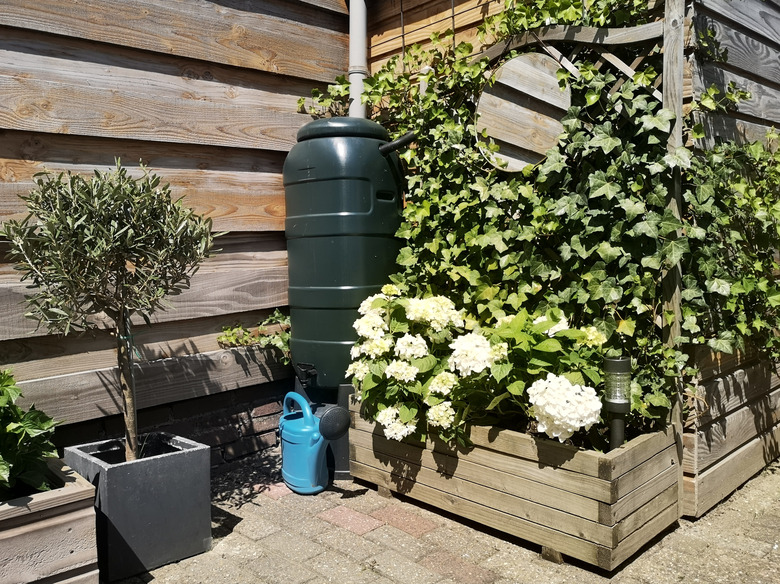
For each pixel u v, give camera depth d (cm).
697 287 268
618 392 241
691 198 261
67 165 286
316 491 310
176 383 322
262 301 357
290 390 381
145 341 313
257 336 358
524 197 302
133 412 259
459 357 262
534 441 247
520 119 306
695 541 261
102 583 232
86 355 293
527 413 262
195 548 251
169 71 317
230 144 338
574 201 281
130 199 239
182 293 322
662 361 265
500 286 320
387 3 388
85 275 232
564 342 267
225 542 262
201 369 331
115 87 297
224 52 335
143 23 305
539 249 300
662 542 260
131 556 234
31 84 273
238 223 344
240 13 342
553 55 292
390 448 302
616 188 266
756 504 296
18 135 273
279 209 362
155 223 245
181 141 319
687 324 263
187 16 320
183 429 331
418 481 291
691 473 275
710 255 270
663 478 258
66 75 284
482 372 263
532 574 235
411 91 362
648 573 236
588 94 275
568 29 287
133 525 235
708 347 283
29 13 271
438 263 335
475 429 267
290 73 364
